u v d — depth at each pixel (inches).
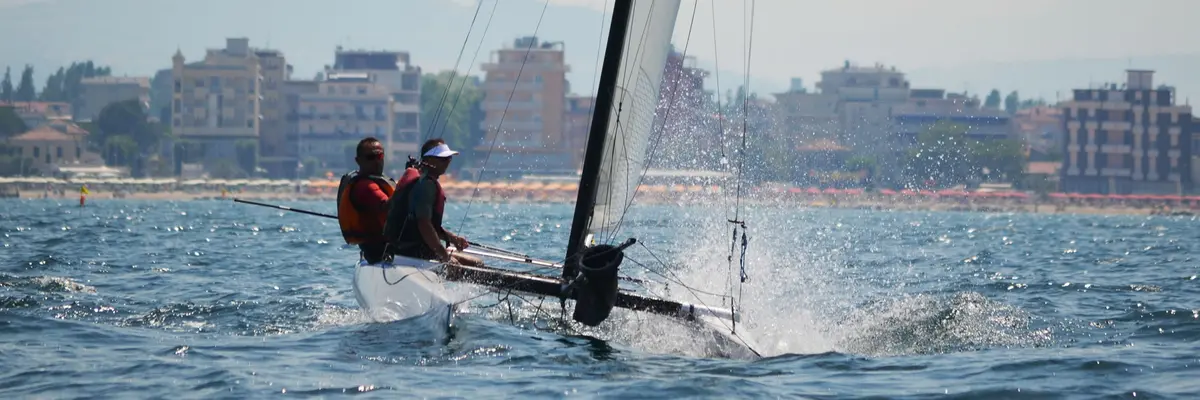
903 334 464.8
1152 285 725.9
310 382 342.0
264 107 7047.2
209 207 3385.8
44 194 5654.5
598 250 398.0
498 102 6259.8
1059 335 469.4
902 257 1035.3
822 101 6033.5
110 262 813.2
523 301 484.1
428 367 366.9
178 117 6865.2
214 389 331.6
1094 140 6461.6
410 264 442.3
